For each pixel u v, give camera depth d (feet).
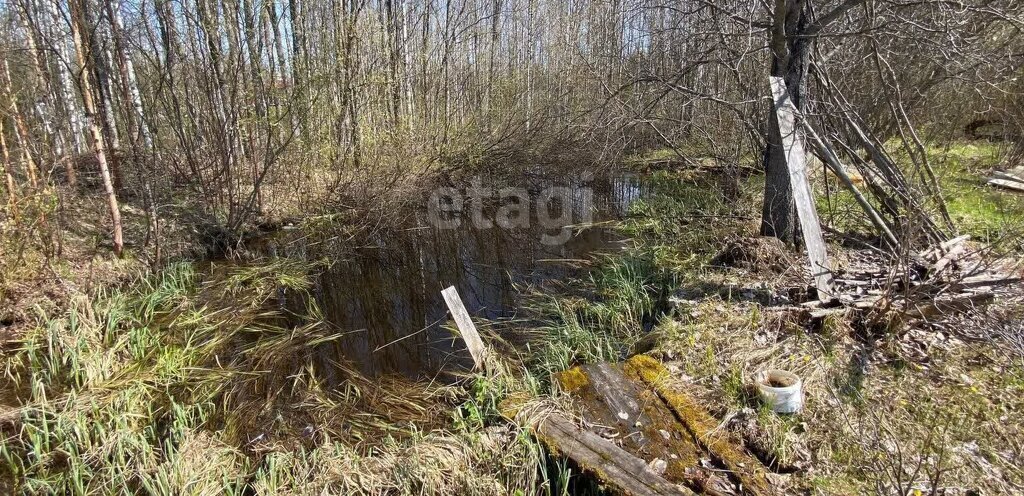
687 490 9.15
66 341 14.37
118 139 27.78
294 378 14.39
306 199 29.45
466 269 24.43
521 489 9.88
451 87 43.24
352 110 31.94
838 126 23.79
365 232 27.94
